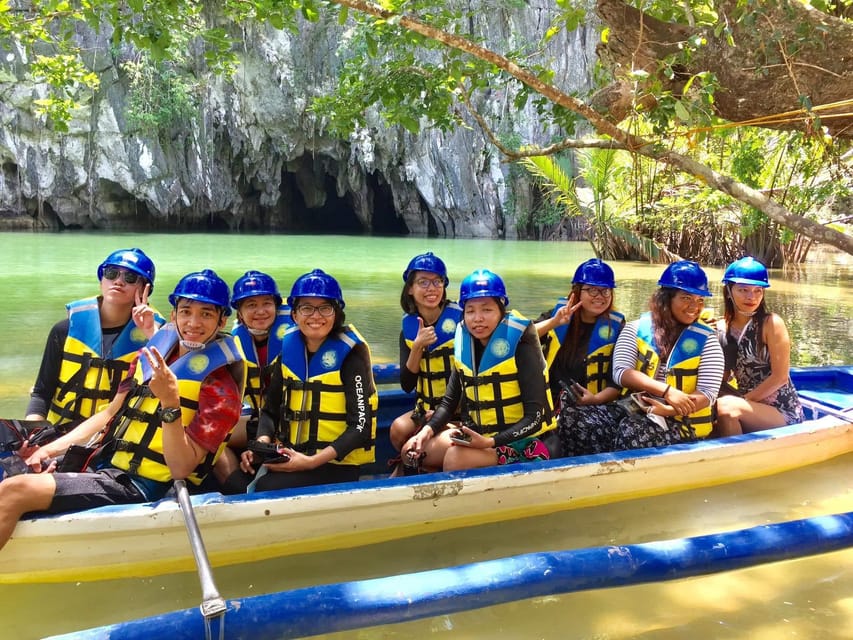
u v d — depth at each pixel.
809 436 3.47
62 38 6.58
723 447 3.21
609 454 3.03
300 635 1.83
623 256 15.59
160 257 13.72
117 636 1.71
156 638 1.73
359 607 1.86
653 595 2.35
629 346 3.41
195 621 1.77
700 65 4.11
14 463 2.49
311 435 2.88
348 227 29.50
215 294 2.58
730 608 2.26
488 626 2.16
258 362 3.39
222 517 2.44
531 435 3.02
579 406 3.43
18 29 6.09
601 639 2.09
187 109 22.44
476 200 25.06
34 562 2.34
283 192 27.45
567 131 4.71
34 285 9.10
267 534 2.53
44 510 2.35
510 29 21.16
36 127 21.30
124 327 2.92
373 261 13.95
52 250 14.68
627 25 4.32
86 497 2.39
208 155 23.38
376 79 5.17
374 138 23.73
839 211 11.62
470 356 3.08
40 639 2.09
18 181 21.75
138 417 2.56
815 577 2.47
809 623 2.18
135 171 22.39
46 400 2.93
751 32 3.82
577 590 2.08
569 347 3.64
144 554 2.43
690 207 12.91
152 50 3.95
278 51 22.66
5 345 5.70
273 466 2.79
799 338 6.66
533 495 2.89
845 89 3.78
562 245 21.70
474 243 21.44
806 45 3.66
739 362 3.74
